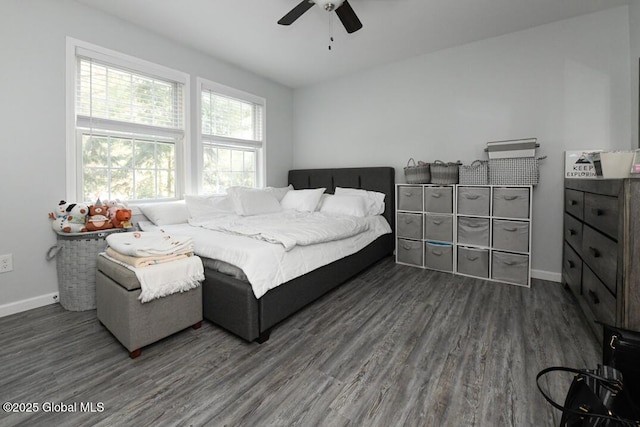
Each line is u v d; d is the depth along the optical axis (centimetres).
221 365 159
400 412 126
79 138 250
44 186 229
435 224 317
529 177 269
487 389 139
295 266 204
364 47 322
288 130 457
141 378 148
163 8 249
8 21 209
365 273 312
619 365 110
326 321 208
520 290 261
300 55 342
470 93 317
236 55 341
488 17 263
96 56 251
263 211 337
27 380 146
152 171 300
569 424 103
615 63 250
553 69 274
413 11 253
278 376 150
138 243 180
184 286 182
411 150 359
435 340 182
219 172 368
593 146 260
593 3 242
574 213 223
